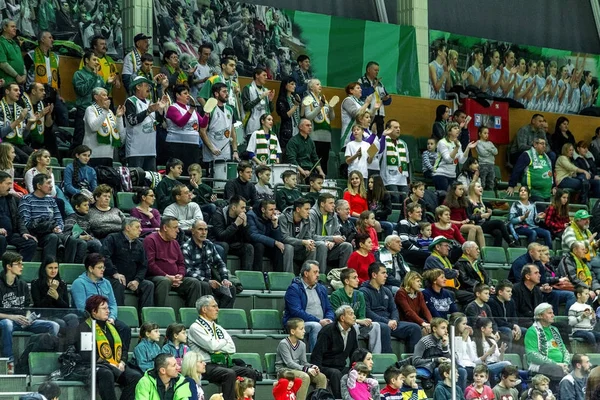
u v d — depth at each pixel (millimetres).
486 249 35219
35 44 35594
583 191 41062
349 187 33969
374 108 38375
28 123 31531
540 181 40188
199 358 23547
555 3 46750
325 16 40781
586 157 42344
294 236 31094
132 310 26594
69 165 30531
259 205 30875
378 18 42812
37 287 25156
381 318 28672
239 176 32062
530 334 25359
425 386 26562
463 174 38156
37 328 22141
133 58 35719
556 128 43406
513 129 43625
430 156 39031
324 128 37625
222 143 34656
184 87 33750
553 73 45188
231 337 27188
